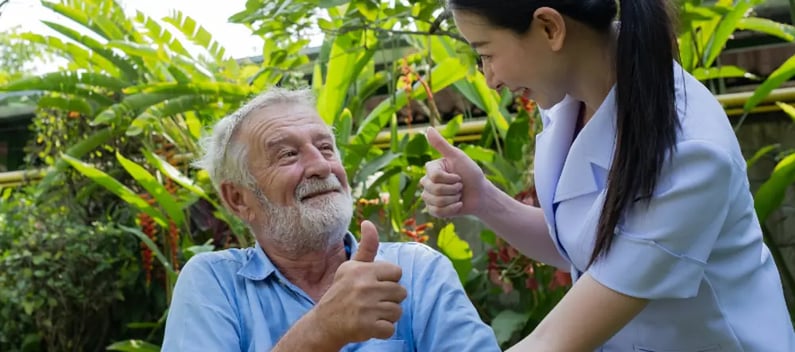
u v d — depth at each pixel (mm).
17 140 4938
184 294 1646
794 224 3447
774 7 3664
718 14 2900
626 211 1267
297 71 3537
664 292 1263
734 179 1302
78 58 4012
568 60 1337
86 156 4152
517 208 1792
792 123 3531
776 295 1424
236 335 1614
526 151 3059
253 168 1669
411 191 3248
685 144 1250
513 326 3029
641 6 1271
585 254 1404
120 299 4059
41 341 4125
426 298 1653
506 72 1360
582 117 1519
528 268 3094
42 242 3957
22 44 5371
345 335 1317
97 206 4211
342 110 3441
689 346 1390
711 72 3166
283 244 1676
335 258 1733
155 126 3707
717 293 1354
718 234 1298
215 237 3869
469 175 1740
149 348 3365
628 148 1253
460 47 2828
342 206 1665
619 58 1272
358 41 3119
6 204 4242
